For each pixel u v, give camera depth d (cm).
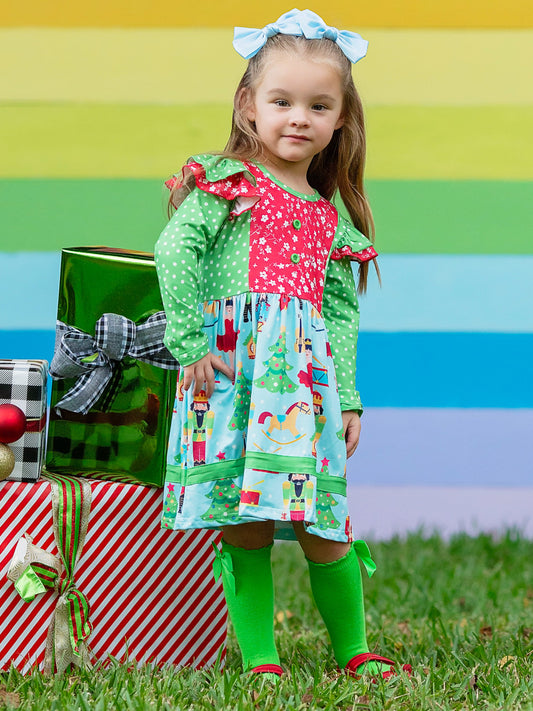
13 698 289
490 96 677
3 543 323
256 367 305
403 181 675
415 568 559
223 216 317
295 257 319
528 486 671
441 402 670
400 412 668
